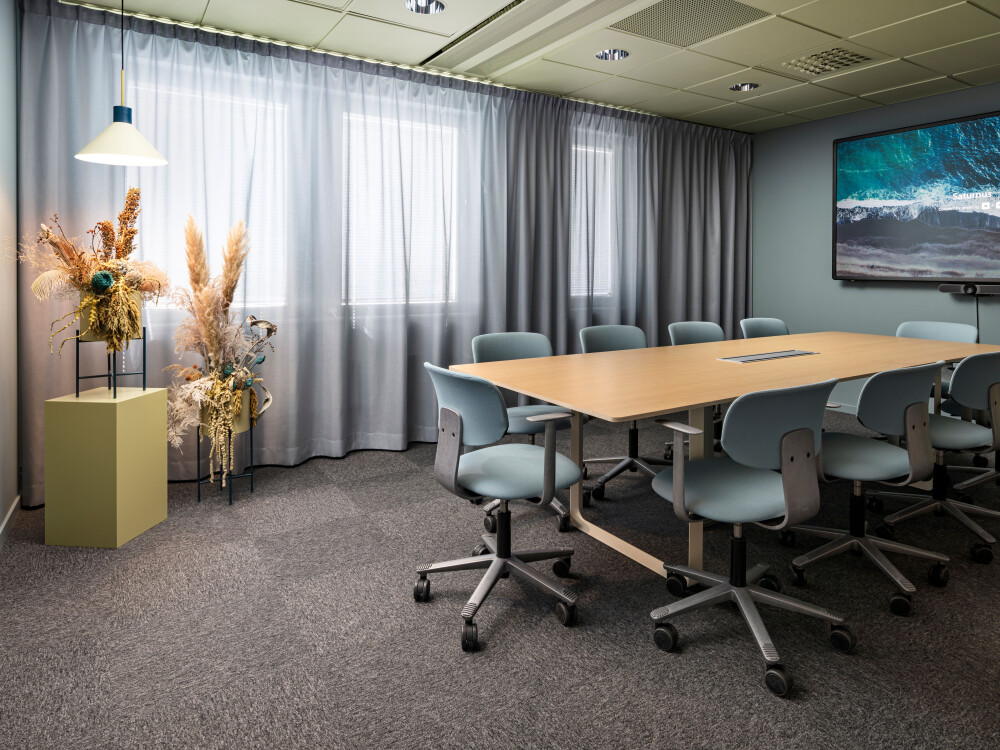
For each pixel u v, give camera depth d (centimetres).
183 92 370
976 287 487
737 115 575
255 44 390
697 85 488
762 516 195
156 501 308
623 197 569
